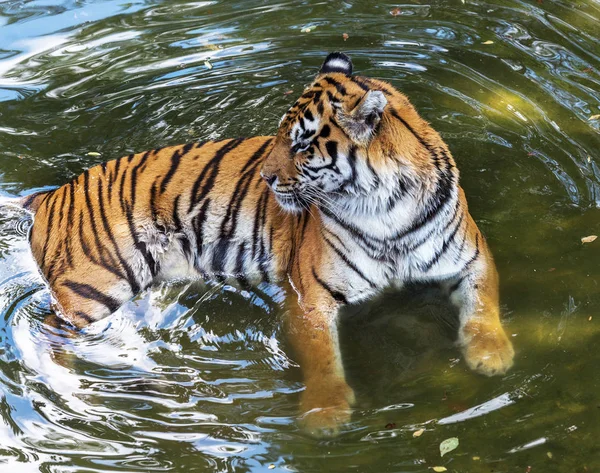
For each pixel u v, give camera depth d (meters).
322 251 6.09
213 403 5.33
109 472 4.80
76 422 5.22
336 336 5.90
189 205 6.53
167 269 6.62
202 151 6.72
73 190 6.68
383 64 9.24
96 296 6.27
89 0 11.16
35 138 8.41
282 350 5.79
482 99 8.50
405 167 5.64
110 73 9.48
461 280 6.20
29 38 10.33
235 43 9.92
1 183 7.70
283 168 5.87
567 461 4.66
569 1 10.29
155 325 6.13
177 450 4.96
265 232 6.51
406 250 6.02
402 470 4.71
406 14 10.34
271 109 8.59
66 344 5.95
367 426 5.04
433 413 5.10
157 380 5.57
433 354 5.62
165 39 10.13
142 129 8.43
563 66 8.93
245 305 6.29
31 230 6.89
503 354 5.46
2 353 5.84
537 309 5.90
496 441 4.84
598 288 6.04
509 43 9.47
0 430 5.18
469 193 7.20
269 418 5.18
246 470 4.79
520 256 6.46
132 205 6.50
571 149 7.60
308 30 10.12
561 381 5.23
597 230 6.62
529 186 7.21
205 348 5.86
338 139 5.58
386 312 6.10
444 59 9.28
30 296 6.33
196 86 9.10
